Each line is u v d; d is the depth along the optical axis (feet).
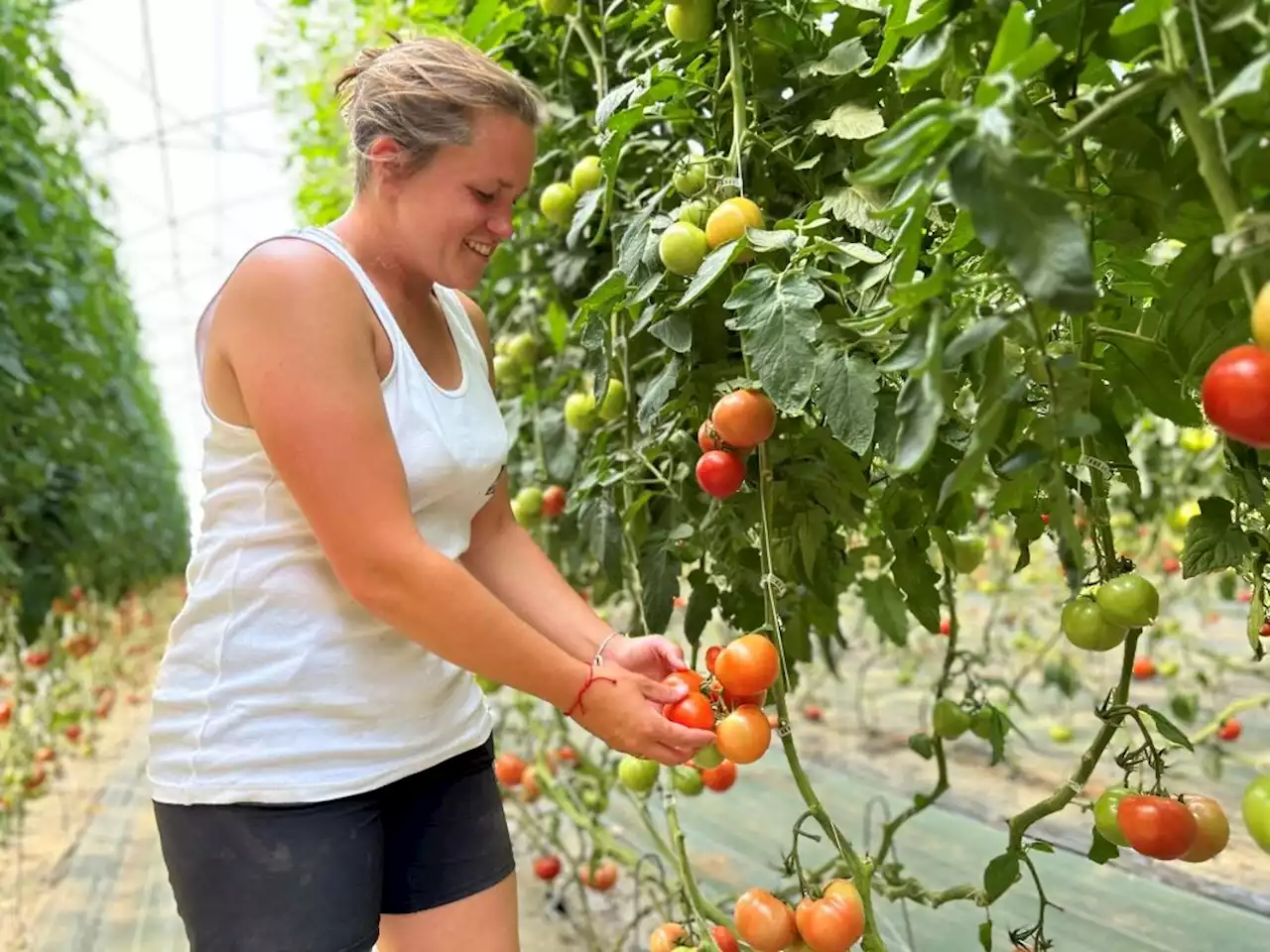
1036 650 11.19
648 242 3.77
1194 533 3.13
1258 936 5.39
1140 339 3.10
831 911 3.20
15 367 7.73
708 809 8.33
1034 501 3.70
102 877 8.62
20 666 10.18
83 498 10.65
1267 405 2.03
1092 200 2.70
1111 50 2.52
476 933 4.11
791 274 3.14
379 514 3.00
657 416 4.17
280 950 3.27
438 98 3.10
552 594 4.17
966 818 7.53
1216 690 9.89
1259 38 2.09
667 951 4.14
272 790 3.29
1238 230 1.96
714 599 4.45
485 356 4.30
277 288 3.00
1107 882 6.16
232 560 3.36
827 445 3.79
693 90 4.13
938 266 2.19
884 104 3.75
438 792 4.03
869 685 12.68
